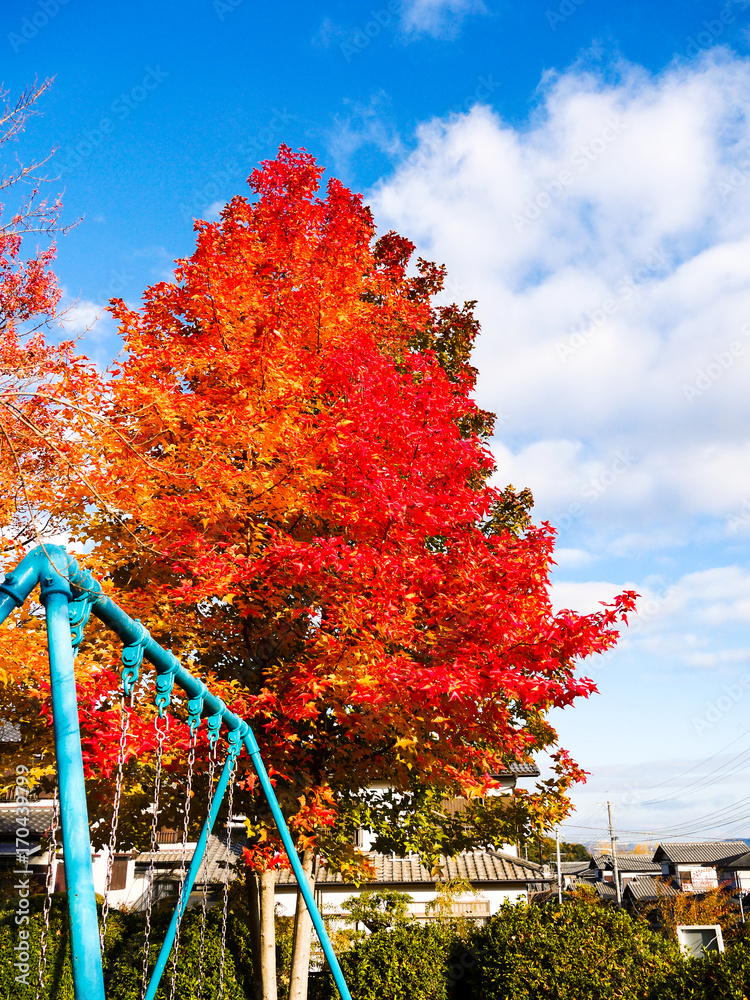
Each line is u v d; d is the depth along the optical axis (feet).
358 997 43.70
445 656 28.19
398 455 31.12
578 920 43.65
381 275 46.21
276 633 33.60
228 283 34.58
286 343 34.40
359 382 32.78
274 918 38.34
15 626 23.84
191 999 38.32
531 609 28.63
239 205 41.63
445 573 29.73
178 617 29.96
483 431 49.16
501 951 42.83
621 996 40.60
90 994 9.04
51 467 23.29
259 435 29.81
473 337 51.34
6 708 26.81
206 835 22.77
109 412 27.25
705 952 41.70
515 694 26.61
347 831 35.32
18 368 22.80
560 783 37.40
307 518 32.78
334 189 44.11
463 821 38.45
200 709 21.04
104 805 31.53
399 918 55.88
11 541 22.53
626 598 27.78
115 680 24.02
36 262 24.64
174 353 32.40
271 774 31.27
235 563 28.84
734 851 240.12
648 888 178.70
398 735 30.63
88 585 11.74
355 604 27.25
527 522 45.78
